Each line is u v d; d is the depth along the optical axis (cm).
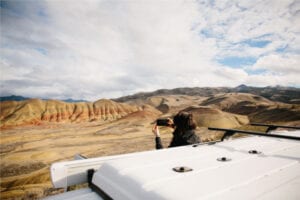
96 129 10550
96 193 159
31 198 1056
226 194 117
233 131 285
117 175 151
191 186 127
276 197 116
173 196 115
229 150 213
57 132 10125
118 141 6266
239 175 144
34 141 7688
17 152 5612
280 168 159
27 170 3603
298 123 5131
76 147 5831
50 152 5291
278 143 246
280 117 6775
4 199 1652
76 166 182
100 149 5006
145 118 11906
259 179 139
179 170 152
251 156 191
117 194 138
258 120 7262
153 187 127
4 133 10075
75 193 161
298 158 185
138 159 181
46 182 2530
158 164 168
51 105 17000
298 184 131
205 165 165
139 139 6512
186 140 333
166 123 351
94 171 186
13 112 15550
